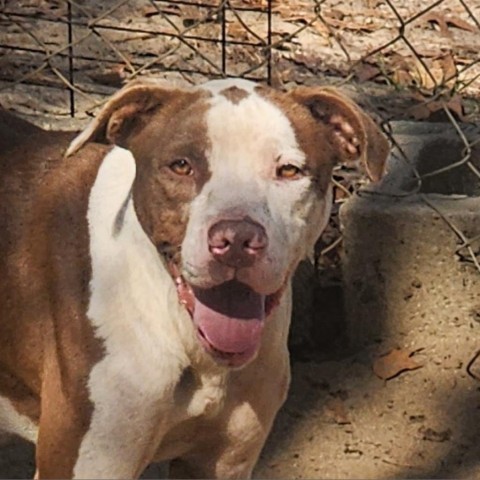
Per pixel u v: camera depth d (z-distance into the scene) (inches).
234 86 308.3
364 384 413.7
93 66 530.6
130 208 319.9
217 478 344.8
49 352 326.3
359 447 397.7
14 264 334.0
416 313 419.2
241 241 282.7
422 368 415.2
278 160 298.0
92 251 323.0
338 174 461.4
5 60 527.2
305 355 427.5
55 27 561.9
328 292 438.9
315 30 585.9
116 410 315.9
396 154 440.8
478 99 537.0
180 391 323.0
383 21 604.1
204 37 564.1
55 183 336.8
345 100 311.3
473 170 425.4
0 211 339.6
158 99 310.0
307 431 402.0
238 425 334.3
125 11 580.1
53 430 321.1
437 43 590.2
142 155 309.0
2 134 355.9
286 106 306.2
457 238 413.1
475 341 417.1
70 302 321.7
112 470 319.6
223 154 296.5
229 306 299.7
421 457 394.6
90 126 314.3
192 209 295.0
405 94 536.4
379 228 416.8
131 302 315.6
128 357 315.0
